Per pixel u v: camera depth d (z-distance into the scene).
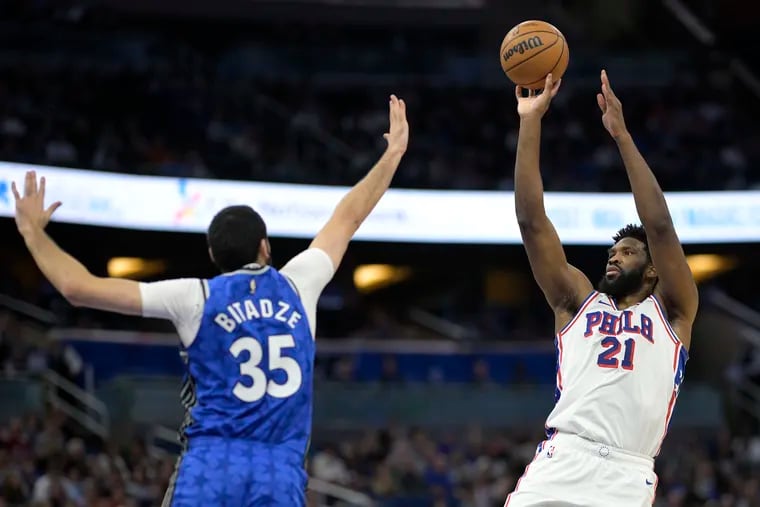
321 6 36.59
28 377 22.52
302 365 5.01
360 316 29.69
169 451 22.11
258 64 35.16
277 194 26.33
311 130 32.03
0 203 23.12
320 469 20.94
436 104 34.41
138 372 25.45
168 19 35.56
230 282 5.07
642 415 6.04
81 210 24.23
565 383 6.26
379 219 27.20
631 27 37.22
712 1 34.91
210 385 4.91
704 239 27.47
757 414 26.45
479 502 20.19
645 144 32.91
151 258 28.19
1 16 32.97
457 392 24.81
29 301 26.88
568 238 26.98
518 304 32.03
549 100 6.48
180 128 30.67
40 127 28.17
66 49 32.91
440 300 32.03
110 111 30.48
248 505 4.76
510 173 32.06
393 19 36.88
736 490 21.61
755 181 31.38
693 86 35.03
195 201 25.61
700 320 29.86
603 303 6.36
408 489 20.41
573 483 6.02
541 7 37.16
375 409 24.27
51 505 16.98
